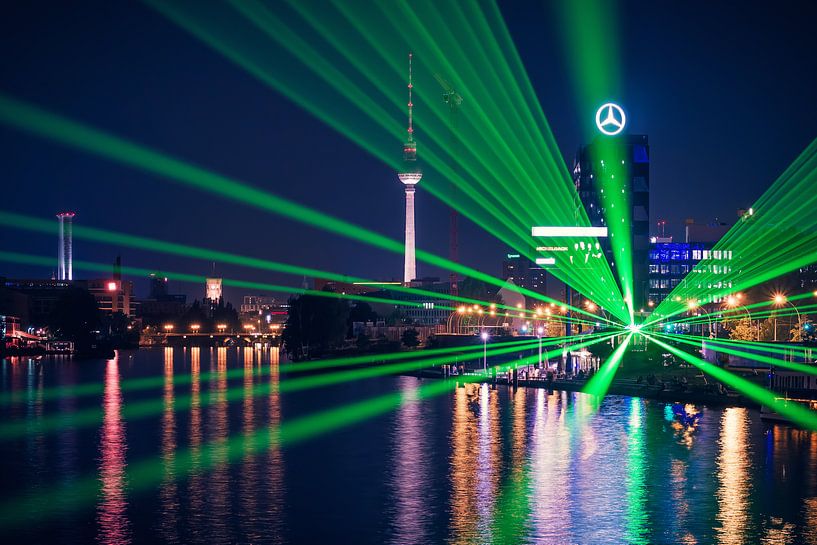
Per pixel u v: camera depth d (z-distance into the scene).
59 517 70.12
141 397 162.25
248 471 86.81
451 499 74.88
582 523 67.62
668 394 139.38
